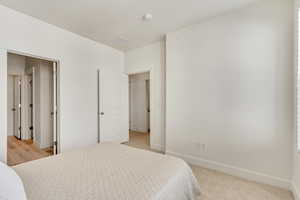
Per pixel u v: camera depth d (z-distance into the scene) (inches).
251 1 80.2
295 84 69.8
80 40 122.3
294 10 71.1
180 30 111.8
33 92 149.5
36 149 134.6
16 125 176.1
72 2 80.6
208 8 86.5
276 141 76.8
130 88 234.1
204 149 100.8
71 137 114.7
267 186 77.4
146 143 158.1
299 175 63.6
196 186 57.9
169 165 55.4
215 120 96.0
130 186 41.9
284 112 74.5
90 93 128.9
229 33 90.3
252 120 83.1
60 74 108.8
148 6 84.8
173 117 116.0
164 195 39.8
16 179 38.8
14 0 78.2
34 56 97.4
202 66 101.2
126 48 151.4
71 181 44.9
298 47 65.6
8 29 84.1
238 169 87.5
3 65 82.5
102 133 136.5
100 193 39.1
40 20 97.9
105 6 84.4
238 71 87.3
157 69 136.7
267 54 78.6
